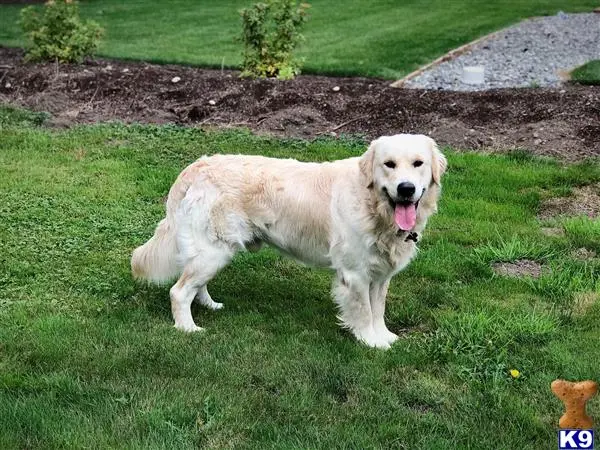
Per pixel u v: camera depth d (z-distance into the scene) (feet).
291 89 19.08
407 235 9.84
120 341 9.86
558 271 11.65
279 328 10.37
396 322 10.71
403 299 11.15
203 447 8.14
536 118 17.30
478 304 10.95
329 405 8.80
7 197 14.08
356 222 9.77
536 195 14.44
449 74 22.77
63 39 21.68
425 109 17.94
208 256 10.22
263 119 18.11
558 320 10.46
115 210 13.70
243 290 11.48
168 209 10.49
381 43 26.96
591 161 15.72
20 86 20.18
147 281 11.12
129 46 26.20
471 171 15.33
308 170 10.19
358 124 17.76
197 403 8.71
